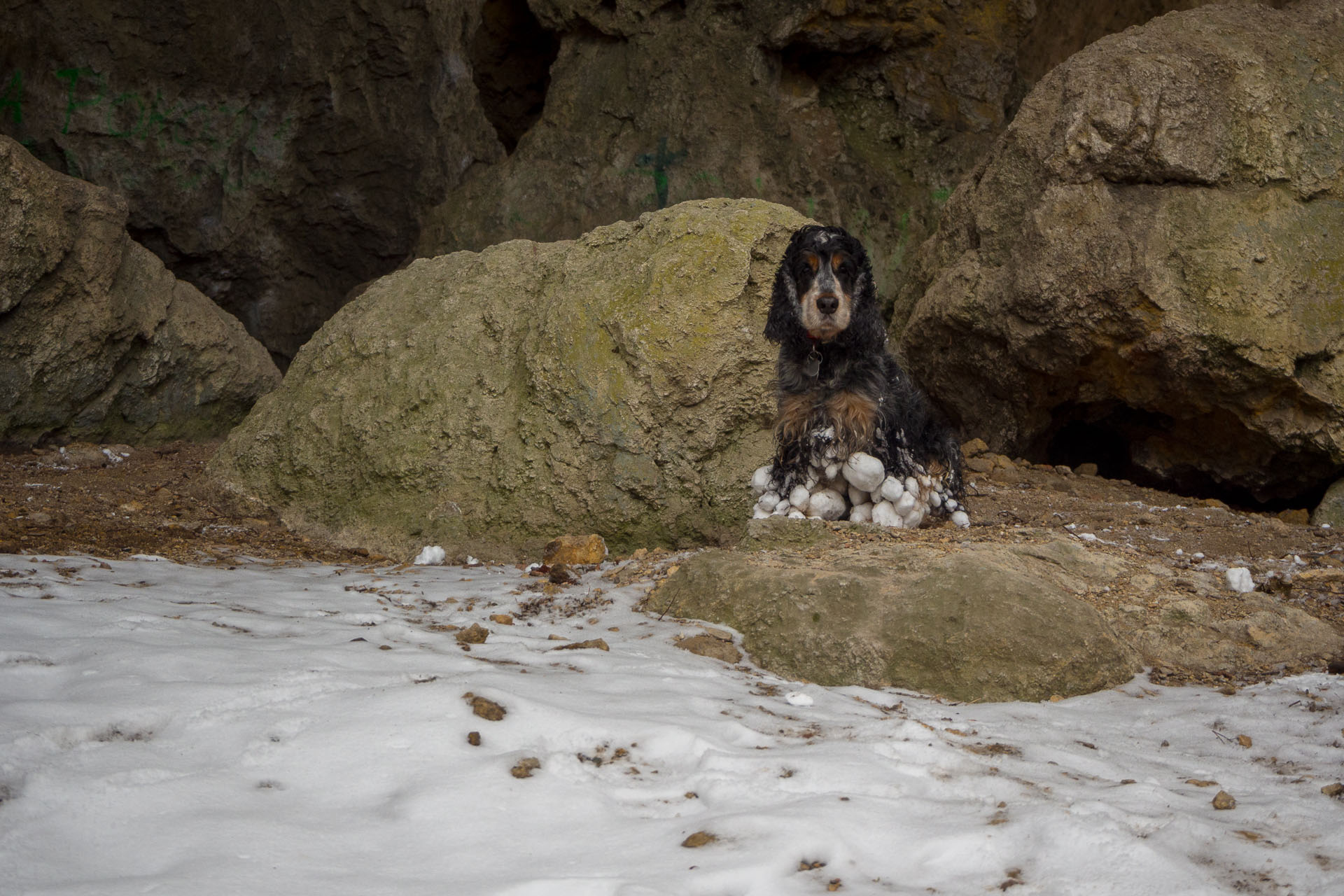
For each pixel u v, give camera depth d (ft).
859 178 45.11
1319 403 30.73
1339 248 31.24
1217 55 32.48
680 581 19.65
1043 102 34.71
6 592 17.31
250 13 46.01
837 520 23.94
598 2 47.42
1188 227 31.53
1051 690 16.05
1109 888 9.08
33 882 8.53
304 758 11.10
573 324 26.25
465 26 51.90
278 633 16.11
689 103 45.32
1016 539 22.18
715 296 25.57
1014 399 36.32
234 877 8.66
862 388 23.00
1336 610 20.52
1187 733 14.14
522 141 48.32
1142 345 31.76
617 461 25.52
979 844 9.78
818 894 8.98
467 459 26.63
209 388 38.27
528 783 10.70
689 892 8.78
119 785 10.10
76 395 34.81
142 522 27.04
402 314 29.43
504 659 15.49
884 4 44.32
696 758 11.75
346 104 48.67
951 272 36.32
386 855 9.33
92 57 43.75
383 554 26.32
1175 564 23.20
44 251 32.83
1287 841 10.33
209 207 46.62
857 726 13.47
